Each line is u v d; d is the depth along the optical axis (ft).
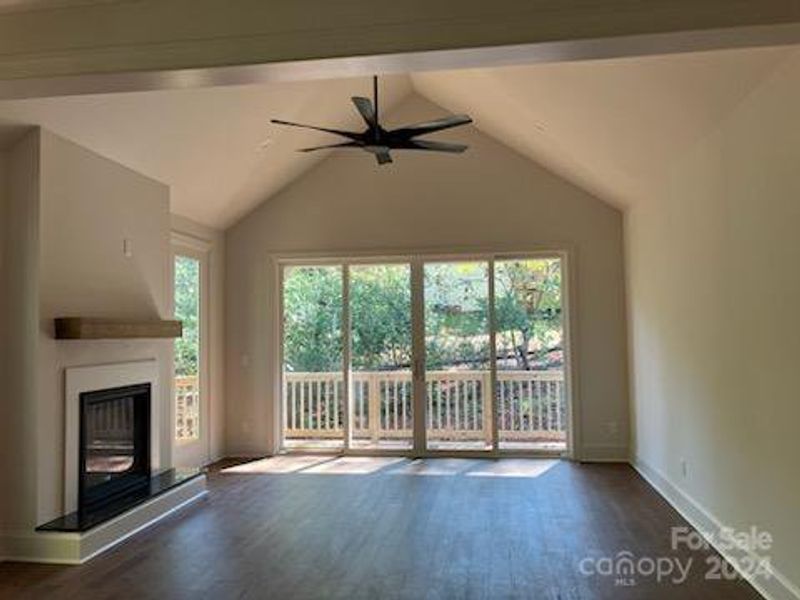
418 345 23.65
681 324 15.60
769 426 10.69
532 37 8.25
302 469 21.34
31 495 13.20
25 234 13.46
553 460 22.41
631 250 21.33
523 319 23.38
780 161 9.98
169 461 18.53
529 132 19.92
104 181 15.72
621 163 17.79
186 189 19.77
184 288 21.85
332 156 24.00
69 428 14.12
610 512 15.94
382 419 23.90
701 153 13.79
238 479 19.98
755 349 11.17
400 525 15.07
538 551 13.23
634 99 13.42
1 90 9.59
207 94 15.79
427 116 23.31
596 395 22.53
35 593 11.41
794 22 7.76
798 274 9.51
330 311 24.29
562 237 22.86
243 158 20.06
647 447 19.51
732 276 12.16
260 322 24.17
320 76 9.31
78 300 14.64
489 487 18.58
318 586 11.56
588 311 22.70
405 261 23.84
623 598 10.94
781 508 10.32
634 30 8.04
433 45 8.45
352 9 8.62
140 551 13.47
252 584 11.69
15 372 13.41
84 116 13.91
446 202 23.41
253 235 24.31
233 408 24.18
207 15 8.89
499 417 23.38
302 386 24.36
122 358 16.28
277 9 8.77
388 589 11.39
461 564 12.55
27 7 9.16
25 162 13.51
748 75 10.43
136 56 9.02
